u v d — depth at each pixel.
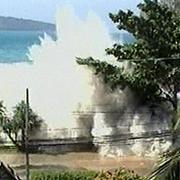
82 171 37.25
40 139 47.94
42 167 42.47
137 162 44.75
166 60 44.88
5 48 134.12
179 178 17.11
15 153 46.41
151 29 45.00
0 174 21.67
